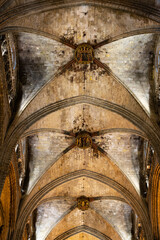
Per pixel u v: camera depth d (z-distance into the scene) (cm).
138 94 2236
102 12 1934
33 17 1833
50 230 2997
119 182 2688
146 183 2519
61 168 2719
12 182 2233
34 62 2238
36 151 2644
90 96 2372
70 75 2278
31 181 2559
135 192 2548
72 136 2584
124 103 2288
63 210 3027
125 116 2269
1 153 1902
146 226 2372
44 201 2778
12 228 2259
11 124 2058
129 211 3011
